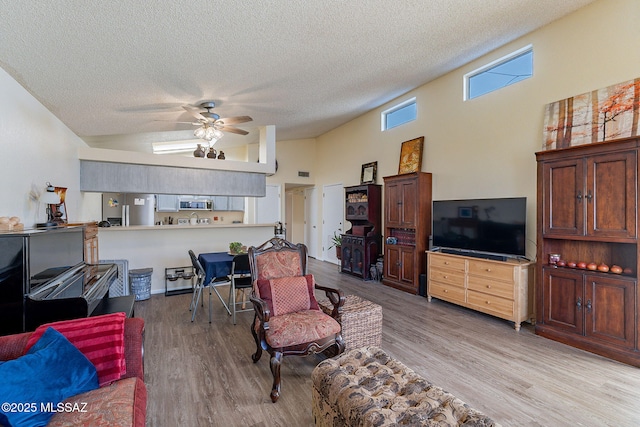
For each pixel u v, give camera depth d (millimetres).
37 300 2072
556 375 2467
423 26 3039
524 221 3547
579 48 3254
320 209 8484
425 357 2775
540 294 3252
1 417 1170
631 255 2814
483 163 4254
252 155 7938
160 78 3145
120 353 1653
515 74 3918
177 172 5102
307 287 2750
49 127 3371
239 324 3588
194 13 2164
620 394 2207
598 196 2787
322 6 2379
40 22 1968
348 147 7258
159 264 4949
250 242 5590
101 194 6535
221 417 1975
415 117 5457
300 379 2451
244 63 3104
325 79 3990
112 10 1970
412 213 4969
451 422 1292
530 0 2957
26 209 2795
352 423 1399
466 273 3959
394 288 5277
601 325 2785
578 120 3221
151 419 1944
